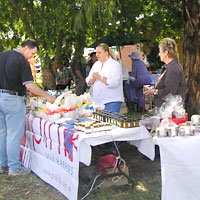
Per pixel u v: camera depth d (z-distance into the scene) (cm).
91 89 443
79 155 282
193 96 518
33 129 385
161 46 345
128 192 329
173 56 342
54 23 620
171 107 305
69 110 356
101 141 288
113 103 419
